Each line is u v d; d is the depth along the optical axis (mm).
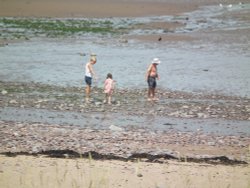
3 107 105188
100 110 104438
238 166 62844
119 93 121500
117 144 74375
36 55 178000
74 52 186500
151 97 115562
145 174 57188
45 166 58906
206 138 82312
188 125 93312
